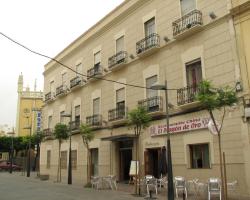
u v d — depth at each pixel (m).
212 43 16.02
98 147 24.38
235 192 14.05
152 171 19.30
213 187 13.28
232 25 15.15
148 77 19.97
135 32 21.59
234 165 14.27
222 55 15.45
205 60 16.27
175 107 17.72
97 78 24.91
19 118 59.94
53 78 34.34
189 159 16.62
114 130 22.73
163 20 19.28
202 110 16.06
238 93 14.40
